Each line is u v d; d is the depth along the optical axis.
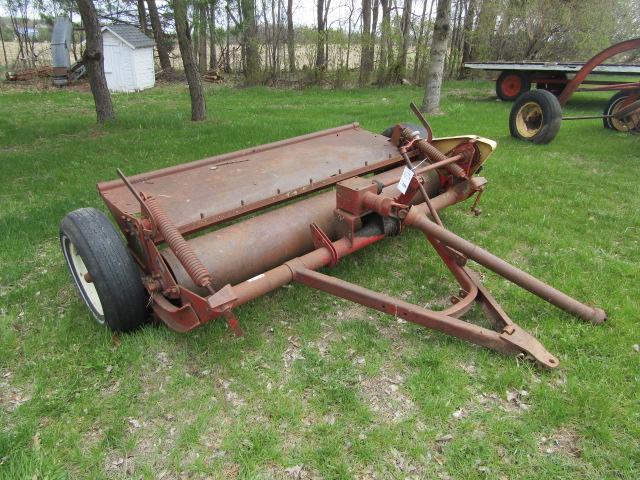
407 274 4.04
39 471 2.34
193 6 10.18
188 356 3.10
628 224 5.04
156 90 19.11
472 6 20.12
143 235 2.93
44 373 2.95
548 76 13.65
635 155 7.57
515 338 2.98
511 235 4.77
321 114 11.98
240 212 3.50
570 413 2.63
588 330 3.25
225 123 10.30
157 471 2.38
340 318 3.50
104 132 9.71
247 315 3.48
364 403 2.75
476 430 2.57
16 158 7.67
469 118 10.97
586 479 2.31
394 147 4.73
